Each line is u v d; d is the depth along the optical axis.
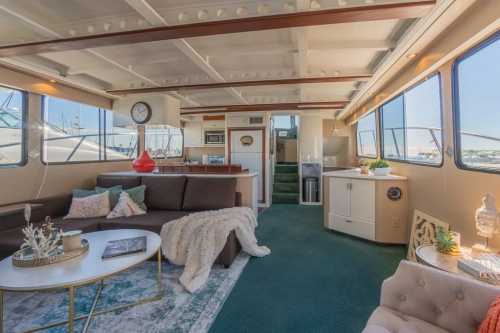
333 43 2.67
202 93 4.69
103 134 4.55
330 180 4.18
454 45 2.10
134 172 4.26
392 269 2.74
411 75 2.96
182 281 2.39
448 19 2.02
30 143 3.30
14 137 3.15
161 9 2.01
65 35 2.28
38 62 3.07
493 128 1.90
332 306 2.06
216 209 3.41
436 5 1.82
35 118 3.36
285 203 6.64
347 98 5.17
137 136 5.42
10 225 2.79
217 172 3.95
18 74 3.09
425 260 1.67
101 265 1.75
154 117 4.39
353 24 2.31
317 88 4.40
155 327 1.82
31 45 2.37
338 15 1.90
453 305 1.23
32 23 2.08
